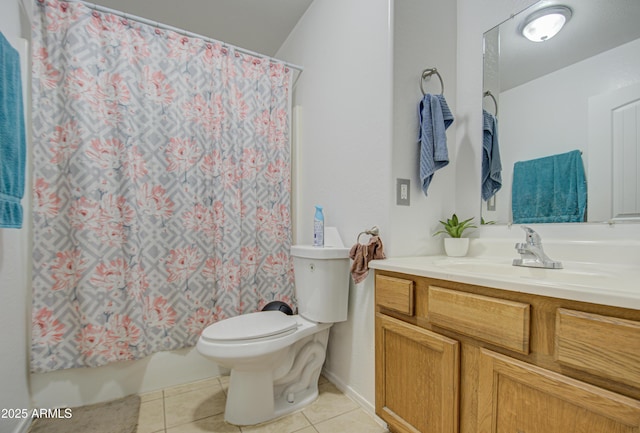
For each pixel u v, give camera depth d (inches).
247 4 79.8
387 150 54.3
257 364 51.1
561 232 46.9
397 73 54.2
